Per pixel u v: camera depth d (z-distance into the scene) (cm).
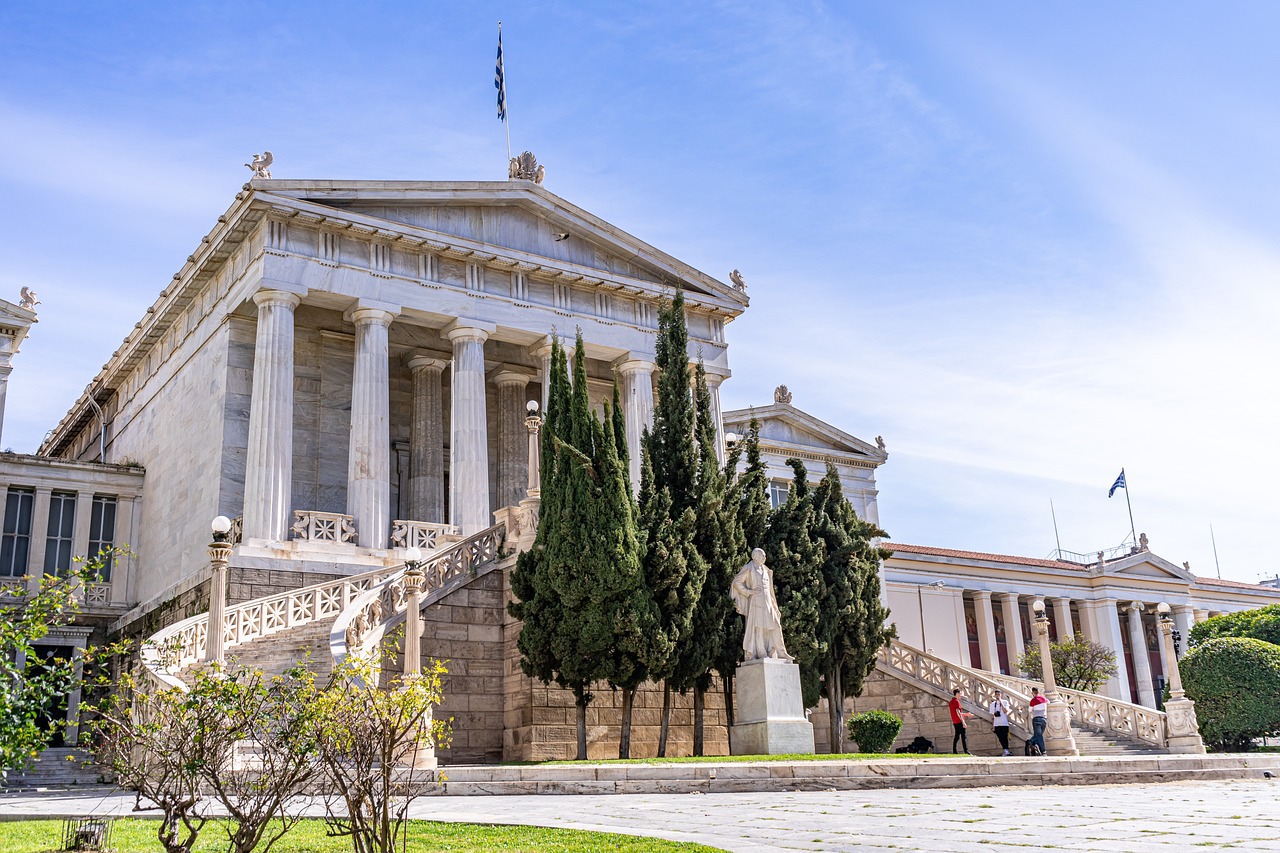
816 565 2992
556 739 2530
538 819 1342
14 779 2372
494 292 3988
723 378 4528
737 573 2688
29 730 980
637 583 2428
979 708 3219
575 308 4175
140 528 4244
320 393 4062
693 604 2539
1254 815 1346
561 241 4209
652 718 2702
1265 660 3878
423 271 3841
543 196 4106
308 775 1030
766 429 5550
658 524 2569
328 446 4031
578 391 2548
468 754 2536
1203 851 977
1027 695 3675
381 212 3806
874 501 5831
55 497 4125
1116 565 6538
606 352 4247
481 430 3816
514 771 1752
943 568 5941
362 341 3666
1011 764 2028
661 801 1616
